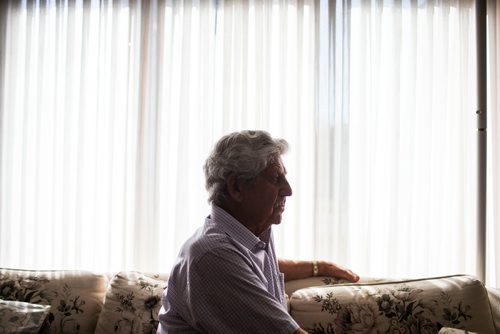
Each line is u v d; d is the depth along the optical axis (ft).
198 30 7.29
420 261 6.88
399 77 6.92
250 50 7.21
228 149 3.79
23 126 7.51
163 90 7.34
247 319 3.32
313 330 5.44
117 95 7.41
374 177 6.94
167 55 7.36
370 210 6.88
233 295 3.33
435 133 6.94
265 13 7.18
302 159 7.07
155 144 7.27
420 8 7.03
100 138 7.40
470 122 6.93
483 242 6.77
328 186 7.01
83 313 6.22
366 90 7.01
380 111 7.00
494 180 6.88
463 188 6.83
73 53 7.49
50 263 7.48
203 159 7.15
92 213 7.42
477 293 5.53
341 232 6.94
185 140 7.19
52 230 7.41
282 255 6.95
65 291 6.33
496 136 6.89
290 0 7.18
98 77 7.38
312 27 7.17
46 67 7.57
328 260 6.97
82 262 7.35
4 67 7.66
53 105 7.52
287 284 6.32
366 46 7.02
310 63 7.14
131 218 7.32
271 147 3.82
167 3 7.38
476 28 6.91
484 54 6.88
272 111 7.16
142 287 6.09
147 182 7.29
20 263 7.48
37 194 7.43
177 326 3.60
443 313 5.37
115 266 7.35
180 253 3.79
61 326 6.12
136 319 5.85
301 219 7.07
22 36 7.66
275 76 7.18
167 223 7.24
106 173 7.41
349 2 7.04
